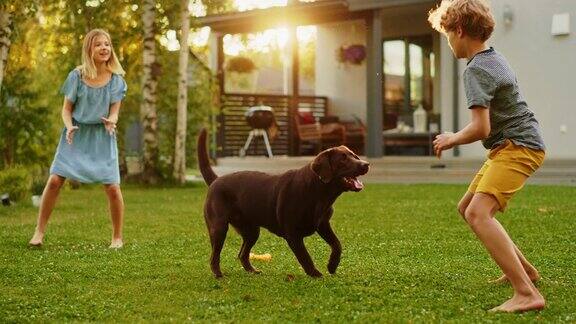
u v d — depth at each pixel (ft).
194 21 55.16
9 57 41.32
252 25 61.00
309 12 55.72
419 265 19.76
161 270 19.31
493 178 14.83
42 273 18.83
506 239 14.66
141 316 14.24
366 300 15.29
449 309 14.48
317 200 17.35
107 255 21.81
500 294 15.92
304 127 63.77
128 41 54.24
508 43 54.65
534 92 53.83
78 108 23.94
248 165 61.16
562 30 52.34
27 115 41.91
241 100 66.54
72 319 14.10
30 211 35.19
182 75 53.06
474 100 14.53
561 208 33.17
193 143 56.70
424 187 47.60
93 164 23.79
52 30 52.39
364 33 66.13
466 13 14.97
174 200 41.06
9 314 14.39
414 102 63.41
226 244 24.06
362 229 27.32
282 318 13.93
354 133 64.18
